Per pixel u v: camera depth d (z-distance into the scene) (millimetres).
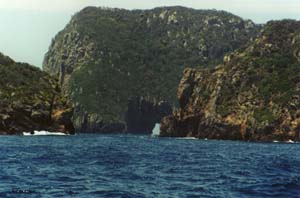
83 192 48969
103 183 55875
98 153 104562
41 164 75938
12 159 83250
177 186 54875
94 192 49031
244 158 103375
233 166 81062
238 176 65125
